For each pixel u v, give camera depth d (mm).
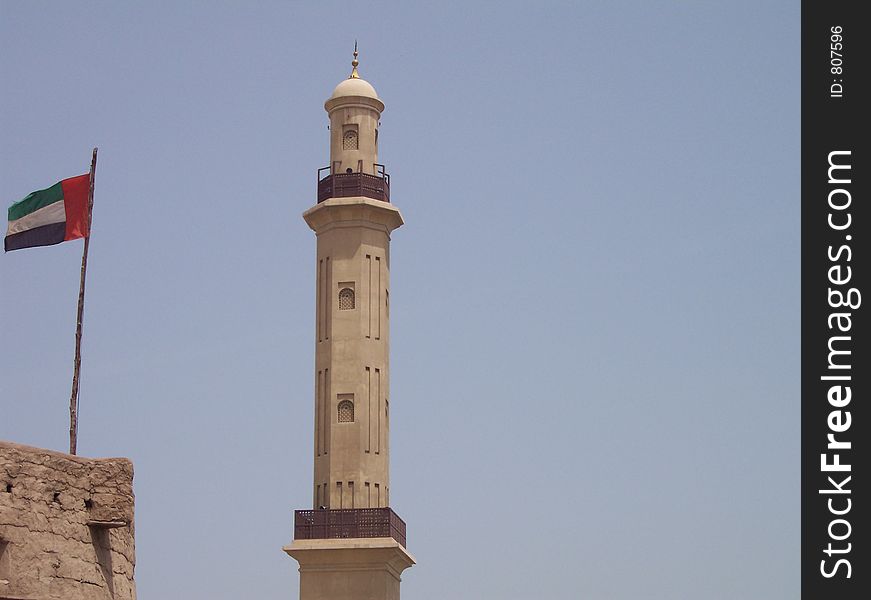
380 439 78312
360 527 75688
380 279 80000
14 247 40594
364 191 80188
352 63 83062
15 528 30719
